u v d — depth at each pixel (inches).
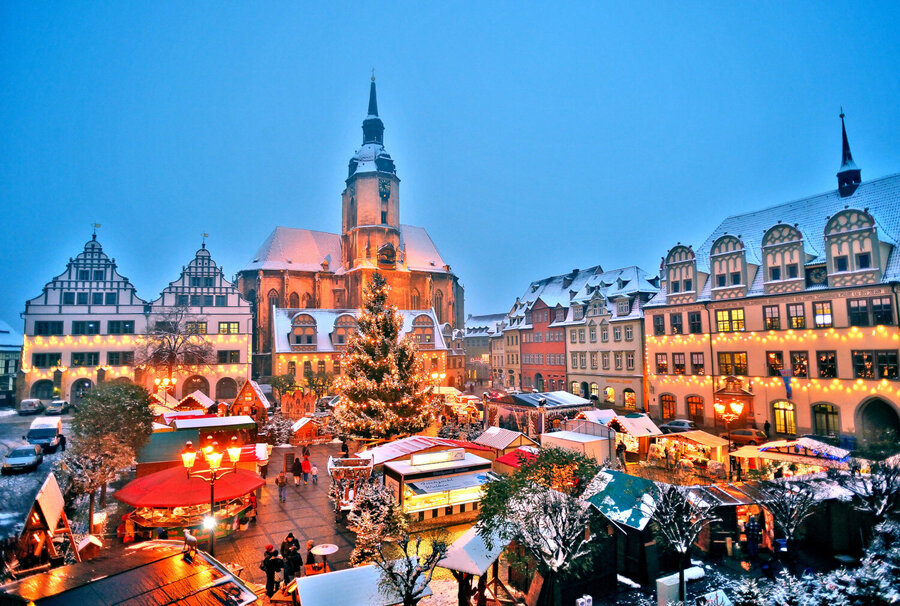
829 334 1615.4
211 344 2962.6
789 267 1737.2
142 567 466.9
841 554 791.1
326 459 1598.2
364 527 743.7
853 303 1567.4
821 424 1625.2
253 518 1008.2
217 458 682.2
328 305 4242.1
